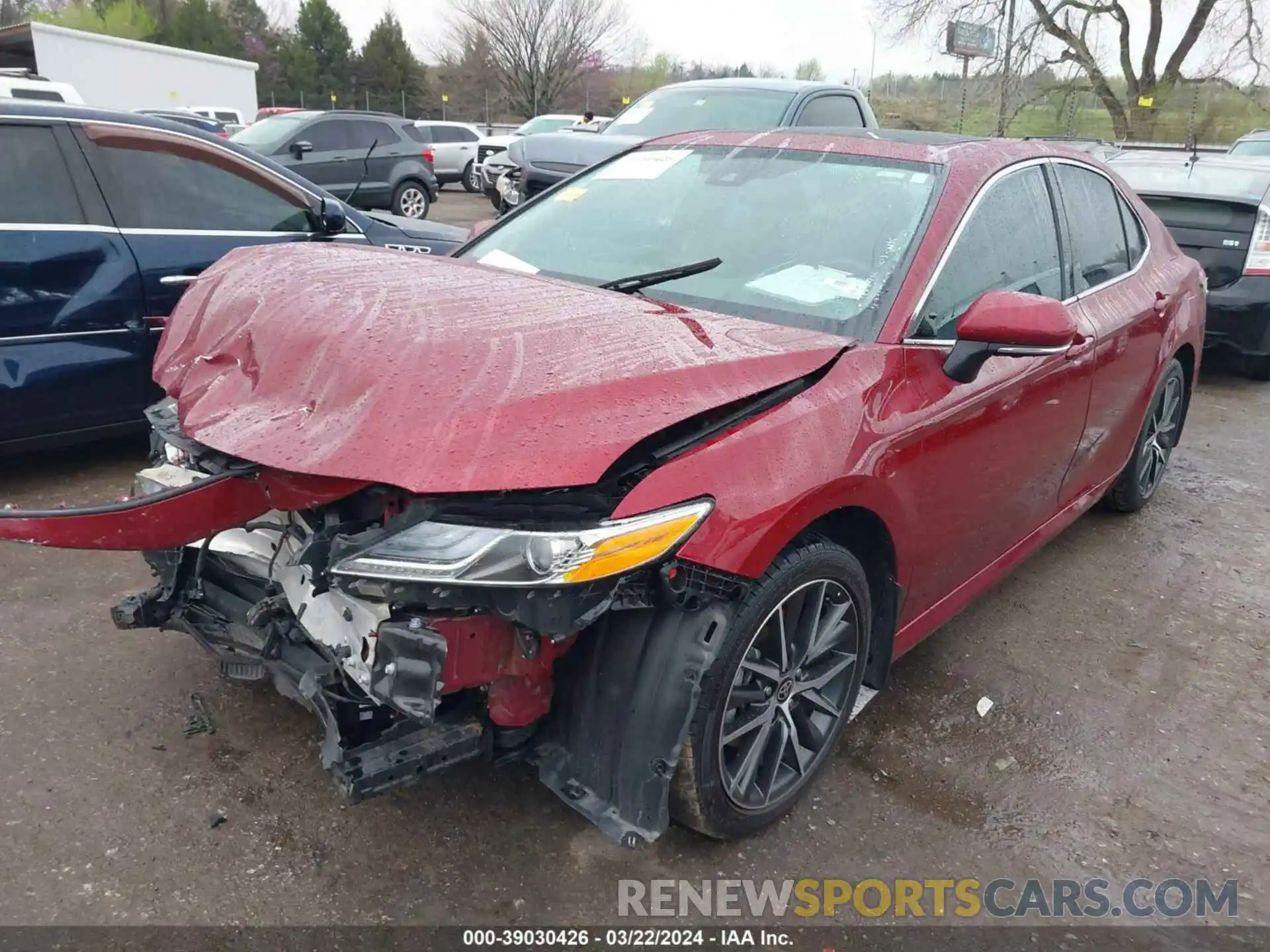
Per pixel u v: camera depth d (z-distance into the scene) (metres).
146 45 25.27
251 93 28.45
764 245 3.07
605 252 3.26
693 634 2.22
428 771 2.19
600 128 9.51
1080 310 3.70
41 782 2.65
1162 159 8.71
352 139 14.96
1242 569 4.62
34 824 2.50
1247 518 5.27
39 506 4.48
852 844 2.66
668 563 2.11
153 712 2.97
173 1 64.00
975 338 2.67
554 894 2.40
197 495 2.14
